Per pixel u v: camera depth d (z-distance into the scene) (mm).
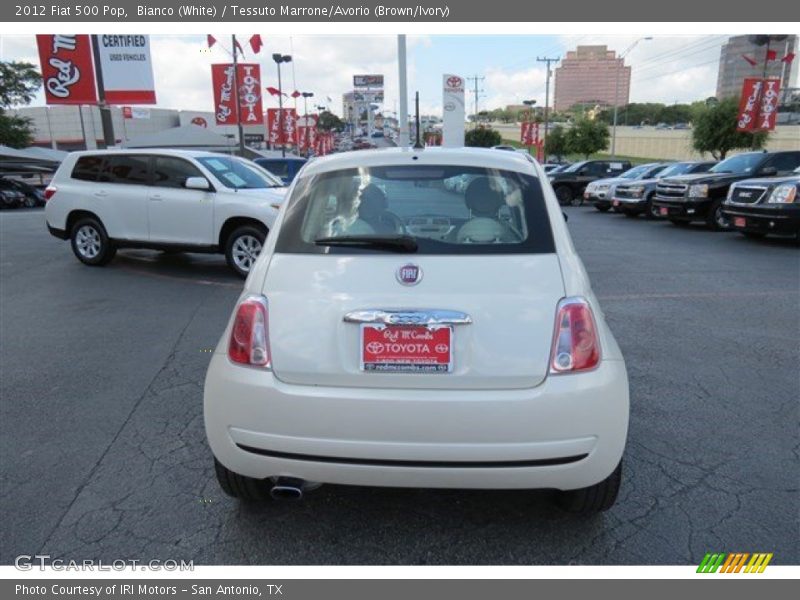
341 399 2402
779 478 3277
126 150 9531
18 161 34281
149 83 19125
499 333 2418
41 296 7746
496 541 2795
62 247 12242
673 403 4250
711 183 14352
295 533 2865
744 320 6387
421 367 2424
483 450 2363
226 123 25375
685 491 3158
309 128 45625
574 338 2432
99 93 18984
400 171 2988
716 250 11430
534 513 2992
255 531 2879
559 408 2359
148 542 2805
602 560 2662
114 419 4070
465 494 3154
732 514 2959
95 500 3129
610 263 10070
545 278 2514
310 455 2449
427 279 2488
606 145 58438
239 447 2537
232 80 25078
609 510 3004
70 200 9727
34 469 3430
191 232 8969
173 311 6910
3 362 5211
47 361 5230
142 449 3656
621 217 19328
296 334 2492
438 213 2773
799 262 9953
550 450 2371
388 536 2840
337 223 2785
